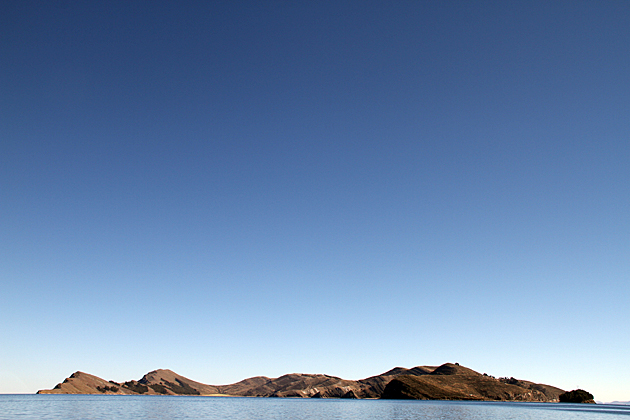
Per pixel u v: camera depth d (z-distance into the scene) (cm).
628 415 18525
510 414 16275
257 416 13188
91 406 19162
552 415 16638
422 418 12700
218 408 19538
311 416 13412
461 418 12938
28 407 17162
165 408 18525
